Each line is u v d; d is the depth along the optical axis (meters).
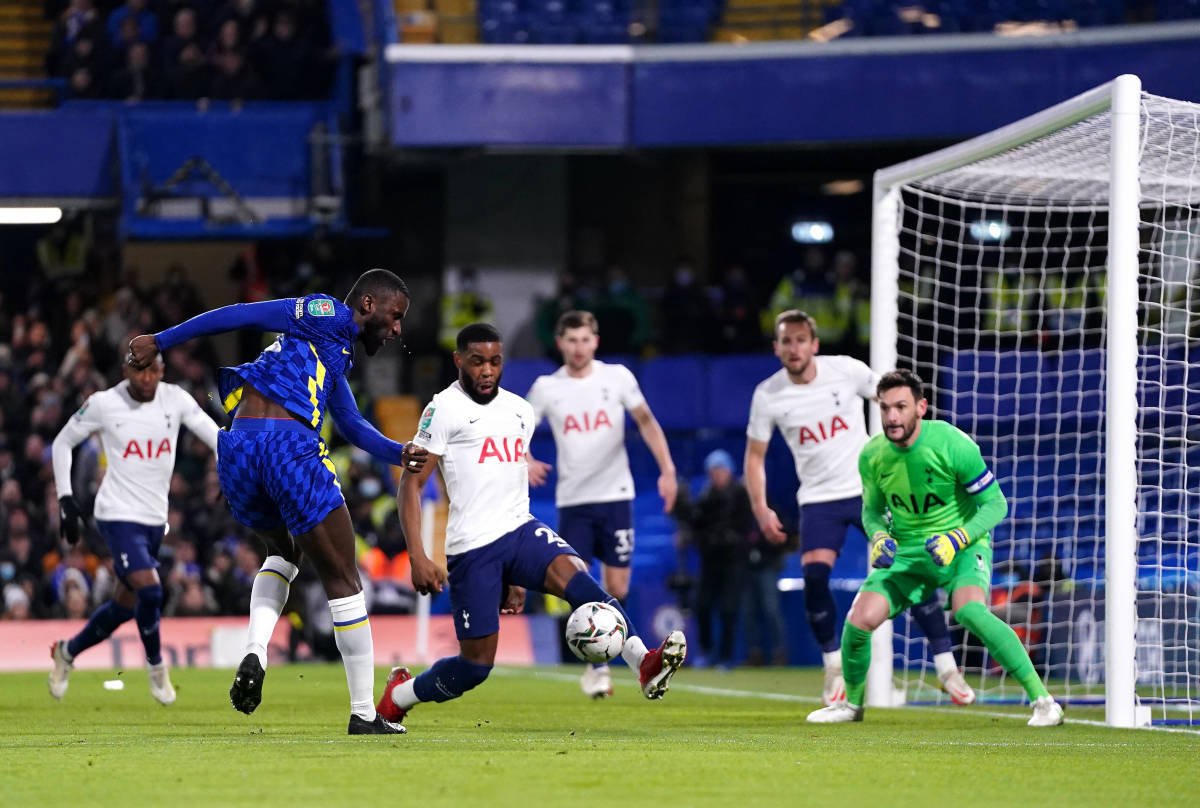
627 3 79.81
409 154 77.50
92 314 74.81
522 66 74.06
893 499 29.98
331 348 23.48
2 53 88.50
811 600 33.94
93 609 61.84
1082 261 69.00
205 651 61.66
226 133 75.94
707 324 77.25
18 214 77.88
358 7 81.38
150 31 81.69
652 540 72.12
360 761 20.33
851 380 35.16
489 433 24.84
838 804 16.55
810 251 73.44
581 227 83.12
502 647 65.81
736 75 74.06
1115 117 30.45
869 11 77.12
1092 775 20.02
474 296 78.31
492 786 17.55
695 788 17.69
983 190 41.91
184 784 17.77
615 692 42.78
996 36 71.88
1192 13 73.19
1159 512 36.47
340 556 23.83
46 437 68.94
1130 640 29.89
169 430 36.12
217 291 86.62
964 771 20.22
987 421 65.81
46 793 17.06
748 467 36.22
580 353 39.38
